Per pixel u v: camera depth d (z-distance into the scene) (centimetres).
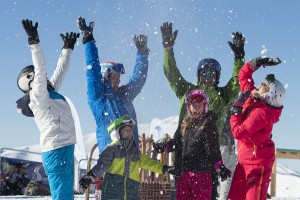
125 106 620
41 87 502
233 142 604
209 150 535
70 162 513
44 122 510
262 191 498
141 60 656
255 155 500
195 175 535
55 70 573
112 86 623
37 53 500
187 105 551
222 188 604
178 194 542
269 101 500
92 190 1274
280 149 1077
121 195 521
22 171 1276
